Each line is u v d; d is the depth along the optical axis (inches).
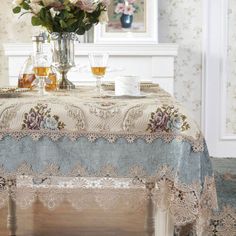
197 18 154.5
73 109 57.2
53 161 56.8
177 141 55.2
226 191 78.1
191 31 154.9
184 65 156.5
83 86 91.4
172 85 146.3
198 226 54.6
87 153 56.8
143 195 56.9
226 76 155.8
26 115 56.9
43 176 56.9
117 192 57.2
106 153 56.8
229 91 156.5
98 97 65.4
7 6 153.0
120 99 63.1
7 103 58.5
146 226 74.1
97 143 56.8
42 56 75.5
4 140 56.9
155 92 77.1
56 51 81.9
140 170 56.5
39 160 56.8
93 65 79.7
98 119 56.8
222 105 156.3
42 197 57.6
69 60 82.4
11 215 84.0
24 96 66.6
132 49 143.6
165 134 56.1
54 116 56.9
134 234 91.2
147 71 145.6
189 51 155.8
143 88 83.3
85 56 144.6
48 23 79.6
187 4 153.9
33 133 56.8
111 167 56.7
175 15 154.3
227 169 85.1
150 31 148.3
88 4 78.0
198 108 157.9
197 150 54.3
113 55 144.6
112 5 147.7
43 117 56.9
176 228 64.9
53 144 56.8
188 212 53.5
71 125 56.8
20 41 154.6
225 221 76.8
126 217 100.7
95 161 56.8
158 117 56.4
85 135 56.7
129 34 147.9
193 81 156.9
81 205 57.7
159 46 143.3
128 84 67.4
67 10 77.5
